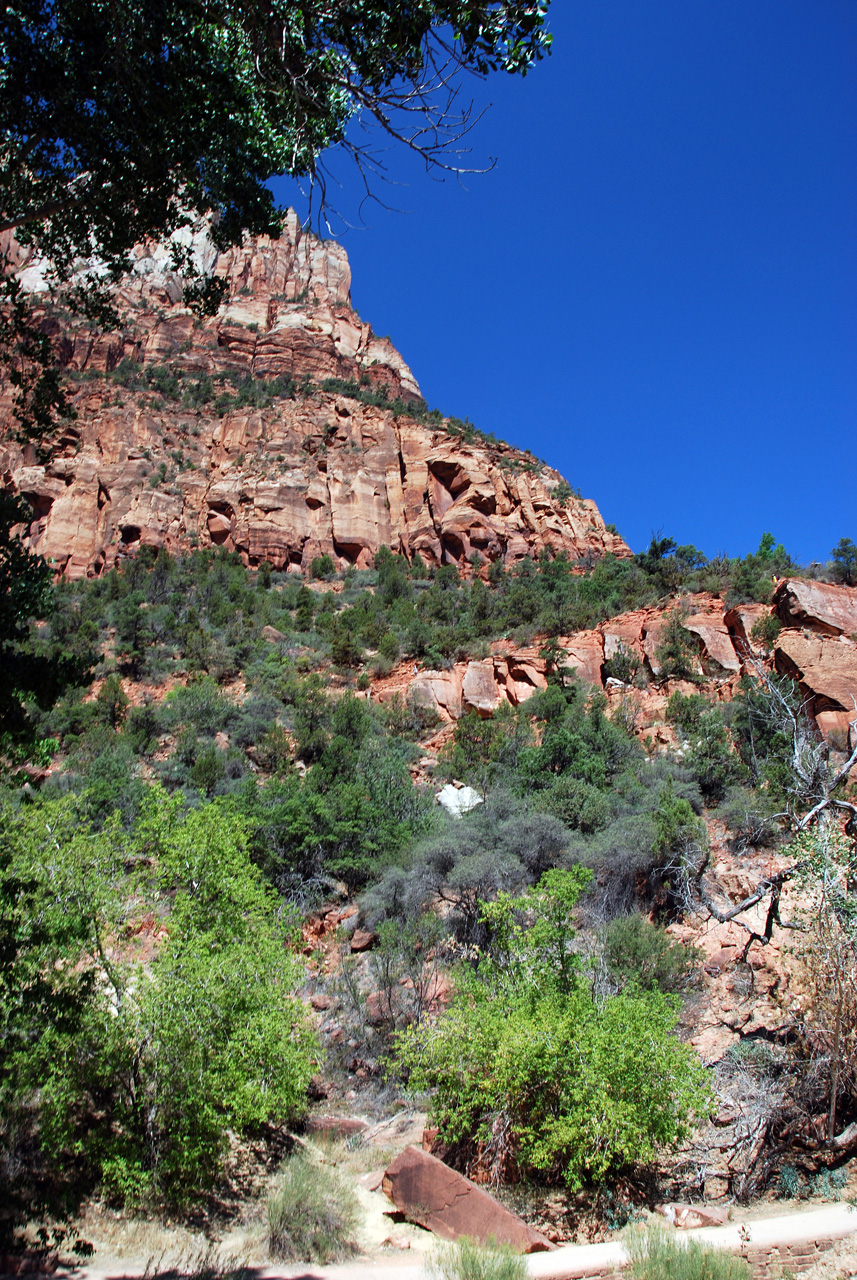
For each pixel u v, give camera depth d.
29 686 8.70
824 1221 8.71
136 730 36.41
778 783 21.95
